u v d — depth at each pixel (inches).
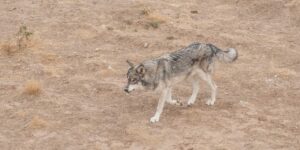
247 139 1002.7
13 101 1150.3
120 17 1711.4
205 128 1039.0
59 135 1013.8
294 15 1696.6
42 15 1739.7
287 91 1208.2
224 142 989.2
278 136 1016.2
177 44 1491.1
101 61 1374.3
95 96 1186.0
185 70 1077.8
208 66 1109.1
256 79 1270.9
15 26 1641.2
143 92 1198.3
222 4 1850.4
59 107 1125.7
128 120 1069.8
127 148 970.1
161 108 1063.0
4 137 1006.4
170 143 984.9
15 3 1857.8
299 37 1555.1
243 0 1850.4
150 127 1040.8
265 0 1803.6
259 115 1095.6
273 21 1686.8
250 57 1414.9
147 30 1614.2
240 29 1625.2
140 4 1811.0
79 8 1793.8
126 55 1430.9
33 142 990.4
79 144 983.6
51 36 1562.5
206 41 1526.8
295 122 1071.0
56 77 1279.5
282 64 1371.8
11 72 1305.4
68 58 1402.6
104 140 997.8
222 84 1250.0
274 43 1502.2
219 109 1118.4
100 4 1835.6
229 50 1125.7
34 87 1177.4
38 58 1386.6
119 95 1186.6
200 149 962.7
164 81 1053.2
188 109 1115.9
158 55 1427.2
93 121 1067.3
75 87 1226.0
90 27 1619.1
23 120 1069.8
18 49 1433.3
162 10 1768.0
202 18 1720.0
